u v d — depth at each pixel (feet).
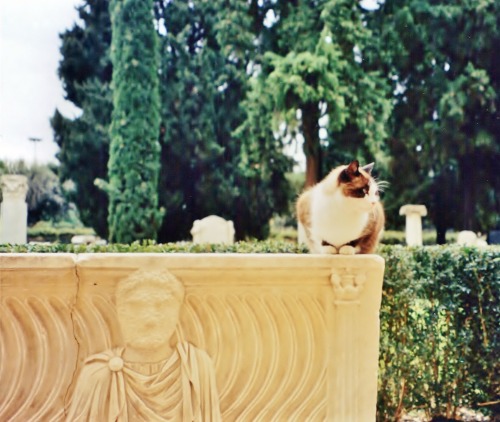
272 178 53.36
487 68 47.88
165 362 7.13
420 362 11.44
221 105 53.93
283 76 44.65
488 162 48.60
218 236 30.68
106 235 52.39
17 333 7.00
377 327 7.77
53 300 7.05
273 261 7.38
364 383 7.72
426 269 11.32
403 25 48.03
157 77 46.01
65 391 7.06
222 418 7.41
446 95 46.03
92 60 54.19
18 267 6.89
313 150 49.49
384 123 47.73
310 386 7.67
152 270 7.09
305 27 47.14
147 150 45.09
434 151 48.55
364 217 8.68
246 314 7.47
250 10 53.83
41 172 58.59
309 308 7.65
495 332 11.18
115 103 45.39
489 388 11.43
